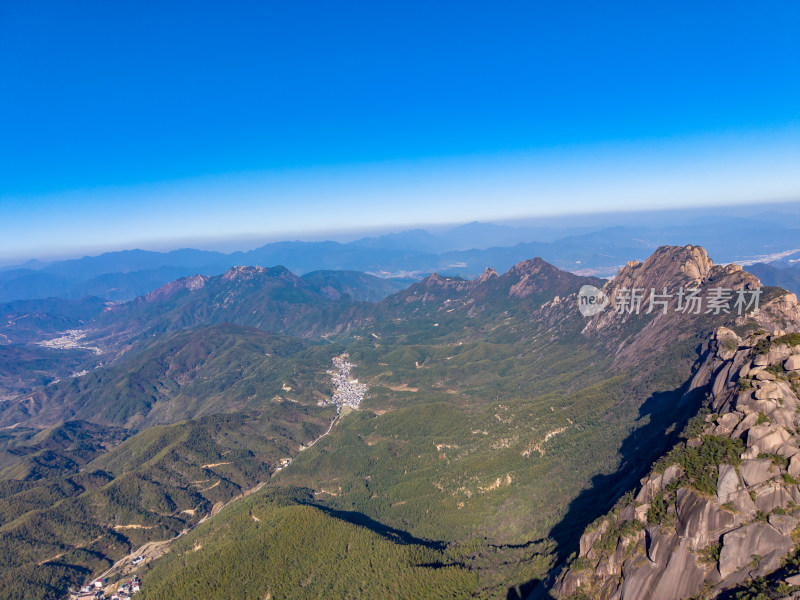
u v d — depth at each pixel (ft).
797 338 355.77
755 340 398.83
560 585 362.12
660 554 311.47
